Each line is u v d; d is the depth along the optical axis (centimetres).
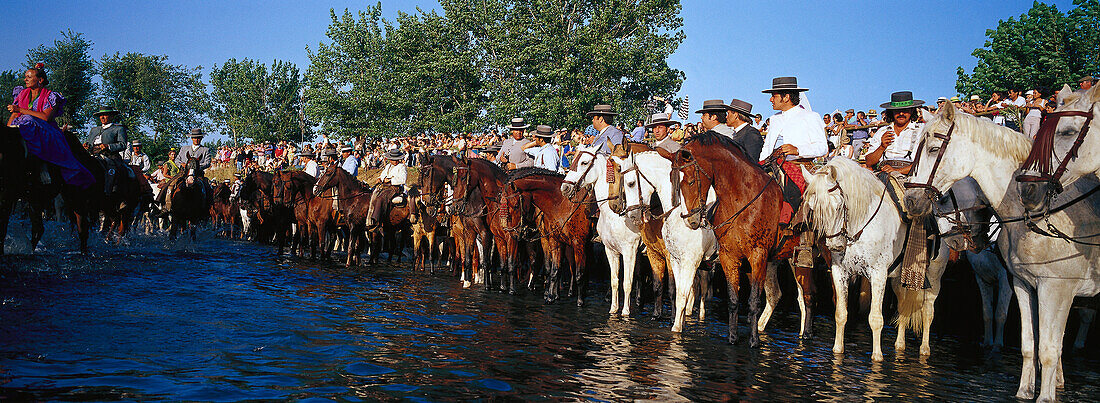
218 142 9125
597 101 4166
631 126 4244
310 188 1872
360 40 5575
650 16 4366
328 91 5381
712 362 743
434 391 600
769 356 780
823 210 734
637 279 1173
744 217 805
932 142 601
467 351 761
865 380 686
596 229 1155
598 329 928
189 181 1878
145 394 548
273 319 888
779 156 836
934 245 763
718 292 1435
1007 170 585
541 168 1221
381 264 1792
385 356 720
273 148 3934
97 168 1353
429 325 909
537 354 758
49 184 1073
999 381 704
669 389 630
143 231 2328
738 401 602
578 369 695
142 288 1078
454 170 1329
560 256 1217
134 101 8931
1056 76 2769
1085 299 713
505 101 4244
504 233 1293
